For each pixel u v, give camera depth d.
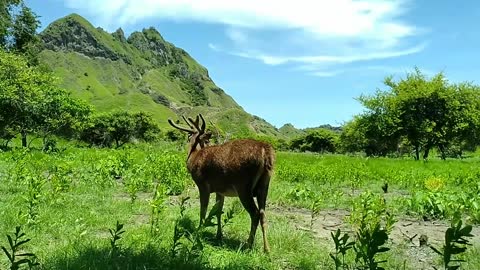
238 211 9.08
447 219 9.82
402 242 7.51
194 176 7.16
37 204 8.18
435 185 13.67
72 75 197.88
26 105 32.03
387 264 6.12
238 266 5.67
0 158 18.59
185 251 5.67
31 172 12.47
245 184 6.56
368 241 3.83
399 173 17.83
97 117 63.62
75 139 50.50
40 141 43.06
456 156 59.47
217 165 6.77
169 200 10.78
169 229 7.25
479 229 8.70
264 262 5.97
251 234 6.52
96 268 5.08
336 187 14.66
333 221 9.17
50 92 35.69
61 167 13.50
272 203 11.02
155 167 14.35
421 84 47.91
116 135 65.81
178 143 38.28
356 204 8.22
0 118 31.78
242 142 6.72
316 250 6.60
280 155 33.97
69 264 5.25
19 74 31.58
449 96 47.47
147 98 185.75
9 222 7.18
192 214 8.68
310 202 10.97
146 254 5.66
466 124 46.69
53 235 6.83
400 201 11.17
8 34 41.59
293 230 7.68
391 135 49.84
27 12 43.56
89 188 11.42
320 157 32.38
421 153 61.94
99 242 6.29
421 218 9.87
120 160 17.03
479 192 12.79
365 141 60.22
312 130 89.38
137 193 11.72
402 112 48.06
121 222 7.90
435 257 6.68
